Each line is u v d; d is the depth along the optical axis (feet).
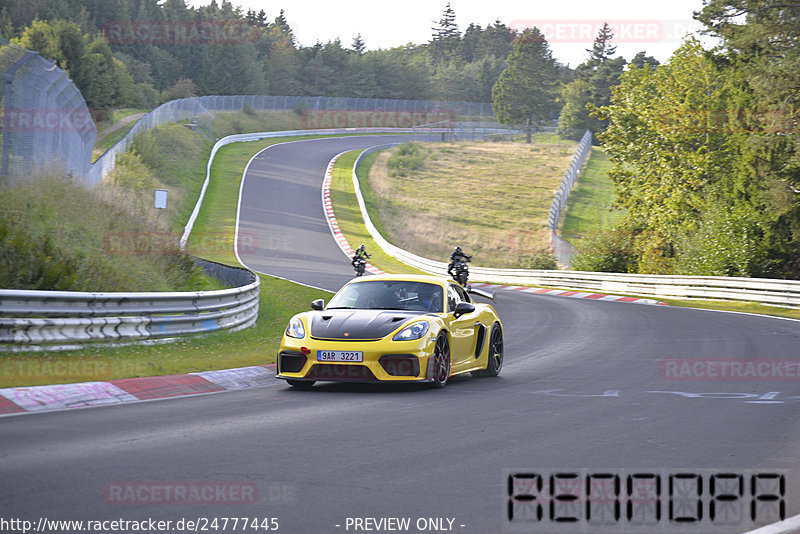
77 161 120.37
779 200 156.46
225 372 52.80
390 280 54.85
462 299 57.16
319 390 48.29
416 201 345.10
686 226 211.41
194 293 68.03
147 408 40.16
